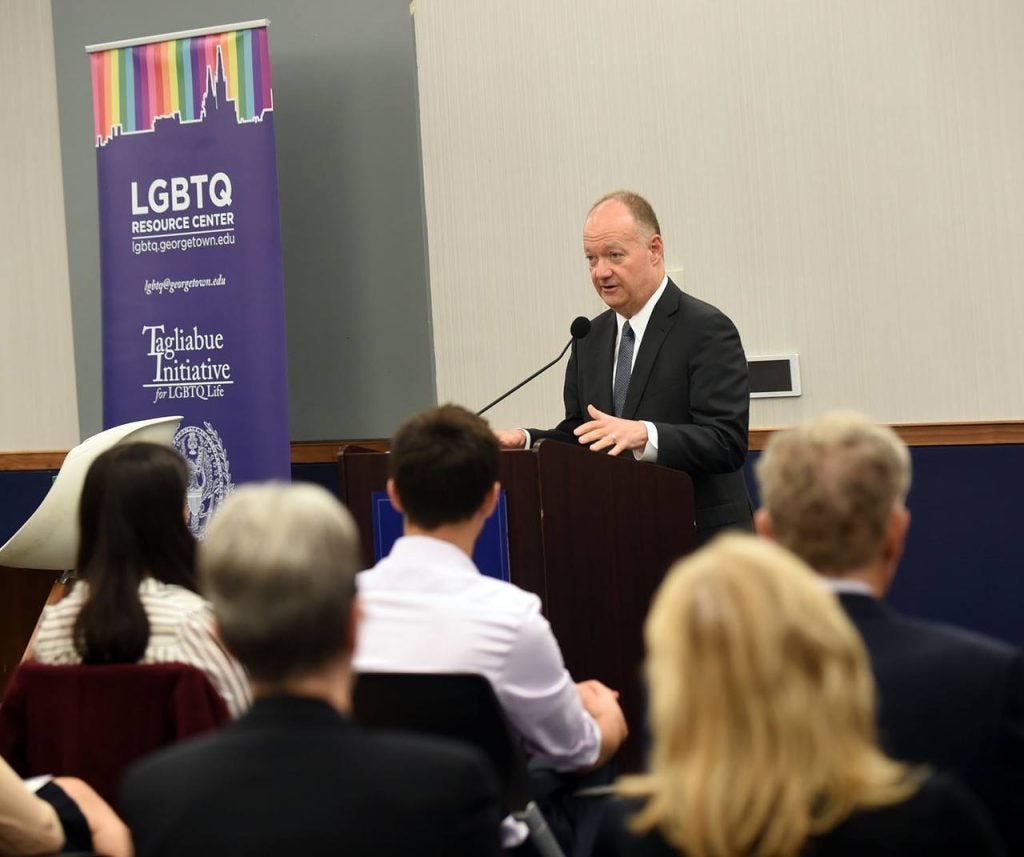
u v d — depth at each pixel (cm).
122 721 344
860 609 255
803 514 256
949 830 192
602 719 385
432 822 204
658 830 200
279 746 209
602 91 828
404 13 878
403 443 351
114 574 356
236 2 910
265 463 810
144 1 930
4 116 962
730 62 802
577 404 638
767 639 188
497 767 321
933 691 245
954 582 776
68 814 326
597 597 469
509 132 849
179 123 821
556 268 844
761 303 805
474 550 462
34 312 966
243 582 212
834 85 785
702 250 814
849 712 192
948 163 768
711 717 190
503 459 459
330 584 213
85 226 951
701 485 585
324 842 202
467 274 862
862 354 789
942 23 765
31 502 966
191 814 205
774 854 186
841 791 189
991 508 768
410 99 880
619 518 476
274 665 213
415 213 884
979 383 770
